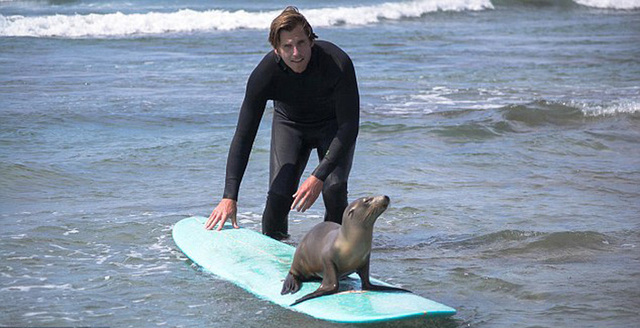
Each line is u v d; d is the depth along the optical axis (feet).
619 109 39.34
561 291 15.90
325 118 18.80
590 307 14.99
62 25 78.23
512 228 20.72
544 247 19.08
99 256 17.90
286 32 16.61
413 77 52.13
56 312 14.37
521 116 37.55
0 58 58.23
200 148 30.35
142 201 23.03
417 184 25.57
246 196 24.11
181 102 40.78
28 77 48.62
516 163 29.01
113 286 15.90
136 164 27.66
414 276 16.89
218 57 61.62
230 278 16.31
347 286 15.17
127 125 34.55
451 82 50.21
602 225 20.98
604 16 111.65
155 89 45.24
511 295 15.76
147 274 16.71
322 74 17.34
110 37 76.33
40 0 102.27
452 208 22.75
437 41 76.79
